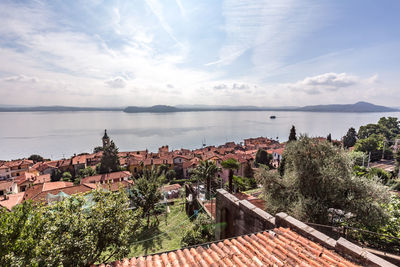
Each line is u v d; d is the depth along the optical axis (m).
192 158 76.62
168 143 199.00
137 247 18.44
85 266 7.99
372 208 12.49
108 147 67.25
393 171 35.94
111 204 10.09
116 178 55.12
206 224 17.73
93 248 8.84
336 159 14.73
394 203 13.43
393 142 60.31
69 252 7.71
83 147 181.25
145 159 72.94
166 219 24.88
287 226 7.01
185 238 17.16
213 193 25.44
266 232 6.95
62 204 8.82
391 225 11.71
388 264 4.71
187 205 26.81
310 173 14.91
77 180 61.06
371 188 13.18
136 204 22.69
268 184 16.72
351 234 11.79
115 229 9.77
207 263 5.68
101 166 66.19
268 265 5.36
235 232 9.05
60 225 8.12
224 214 9.94
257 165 62.47
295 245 6.08
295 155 15.80
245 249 6.14
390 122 87.94
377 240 10.91
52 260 6.81
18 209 6.87
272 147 100.19
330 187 14.20
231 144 124.38
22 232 6.55
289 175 16.78
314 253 5.70
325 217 12.86
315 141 15.90
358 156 36.53
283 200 15.95
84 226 8.60
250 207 8.25
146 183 23.50
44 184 41.94
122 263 6.02
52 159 141.38
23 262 6.09
